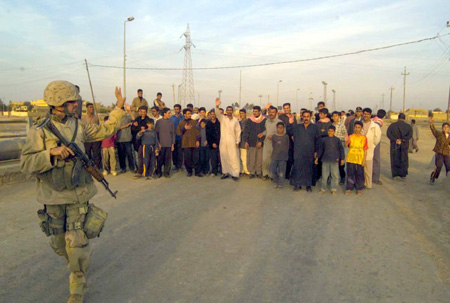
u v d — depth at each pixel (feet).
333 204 22.66
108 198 23.38
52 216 10.58
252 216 19.75
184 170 35.47
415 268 13.41
